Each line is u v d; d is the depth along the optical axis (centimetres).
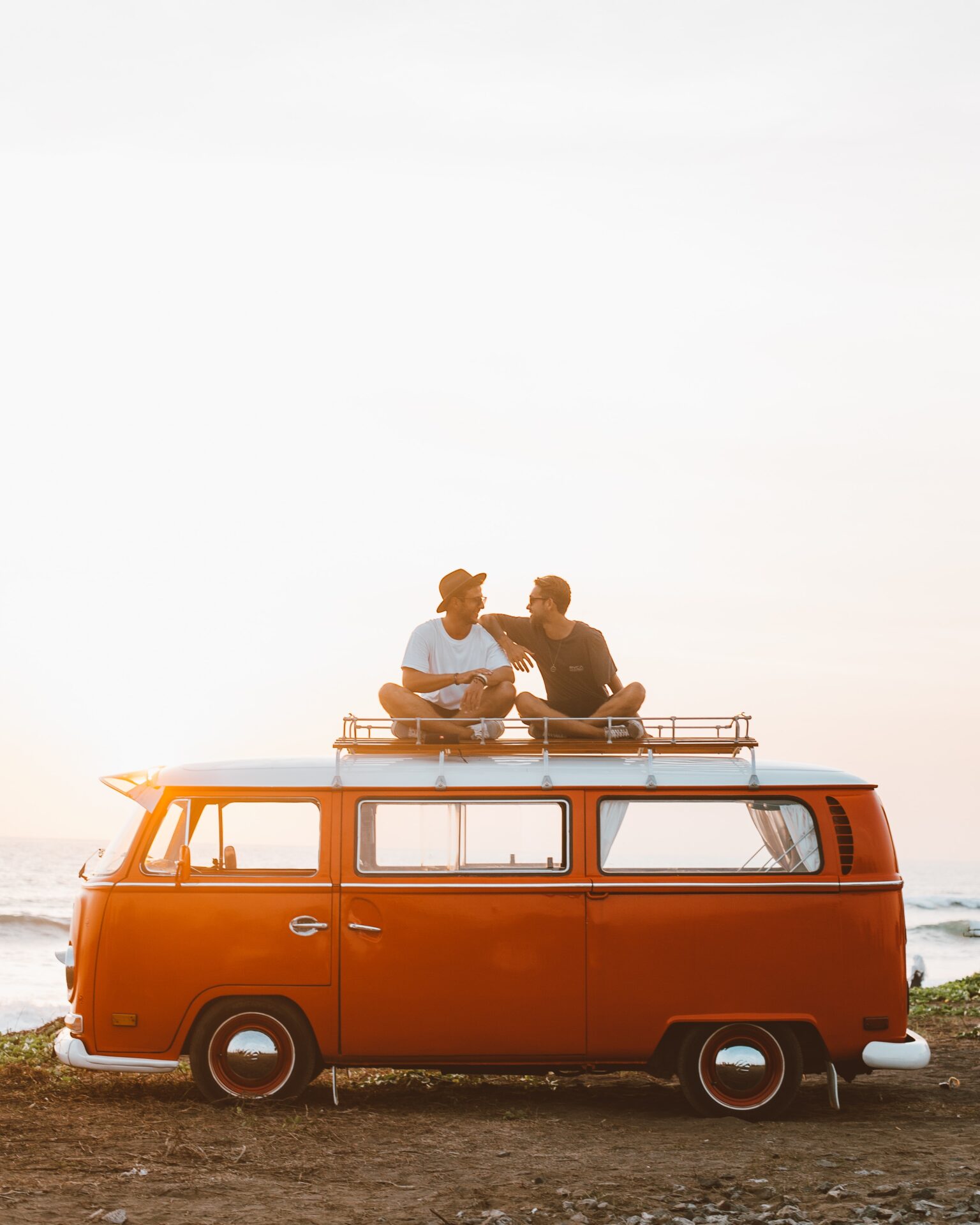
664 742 925
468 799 905
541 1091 1006
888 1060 872
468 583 988
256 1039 891
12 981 3406
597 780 906
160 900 891
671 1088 1020
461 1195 673
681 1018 878
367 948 884
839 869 895
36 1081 988
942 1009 1596
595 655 1015
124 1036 883
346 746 928
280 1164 735
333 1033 881
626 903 888
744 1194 677
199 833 907
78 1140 784
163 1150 757
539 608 1016
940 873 16275
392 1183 700
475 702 960
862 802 911
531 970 882
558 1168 736
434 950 884
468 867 898
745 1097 889
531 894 888
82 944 899
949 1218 627
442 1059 883
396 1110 908
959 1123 889
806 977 883
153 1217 620
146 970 885
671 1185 695
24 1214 619
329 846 897
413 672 982
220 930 887
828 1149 788
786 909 888
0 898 7150
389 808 906
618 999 880
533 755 942
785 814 906
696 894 889
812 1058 905
